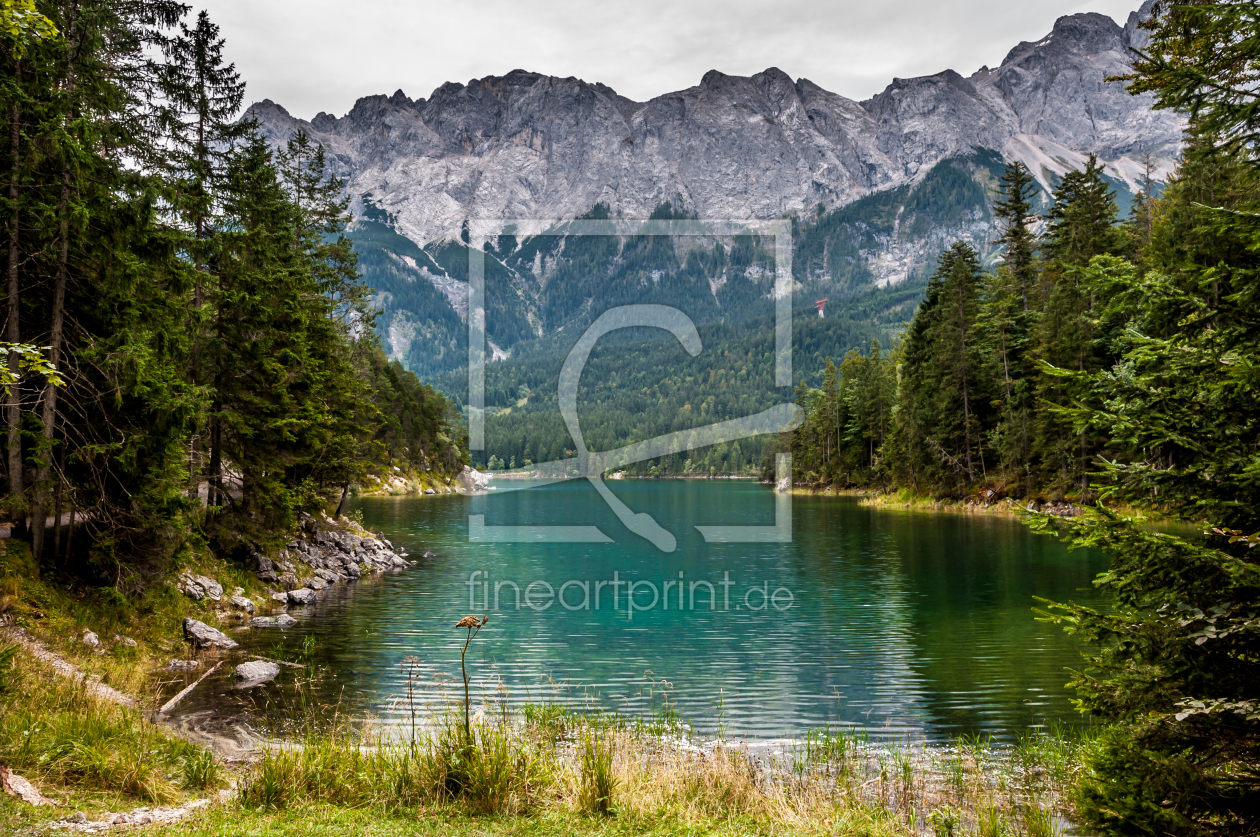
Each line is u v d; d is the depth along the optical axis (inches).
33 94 622.5
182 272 724.0
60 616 644.7
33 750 354.6
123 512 704.4
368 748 412.5
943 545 1627.7
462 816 320.5
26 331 682.8
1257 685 267.7
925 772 446.0
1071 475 2006.6
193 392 721.0
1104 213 2047.2
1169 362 321.1
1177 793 271.4
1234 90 294.0
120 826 293.9
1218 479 298.5
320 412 1216.8
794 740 515.2
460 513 2704.2
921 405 2864.2
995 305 2603.3
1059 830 339.0
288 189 1884.8
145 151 804.6
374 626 905.5
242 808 328.2
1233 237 308.2
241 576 1047.6
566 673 700.0
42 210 627.8
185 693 595.8
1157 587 295.6
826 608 997.8
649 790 370.0
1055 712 574.9
